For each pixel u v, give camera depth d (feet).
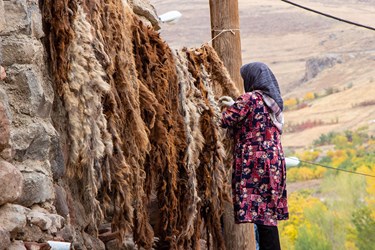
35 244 18.90
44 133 20.03
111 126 21.88
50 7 20.99
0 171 18.22
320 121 456.45
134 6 31.17
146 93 24.31
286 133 454.40
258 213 26.91
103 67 21.97
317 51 576.20
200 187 27.78
